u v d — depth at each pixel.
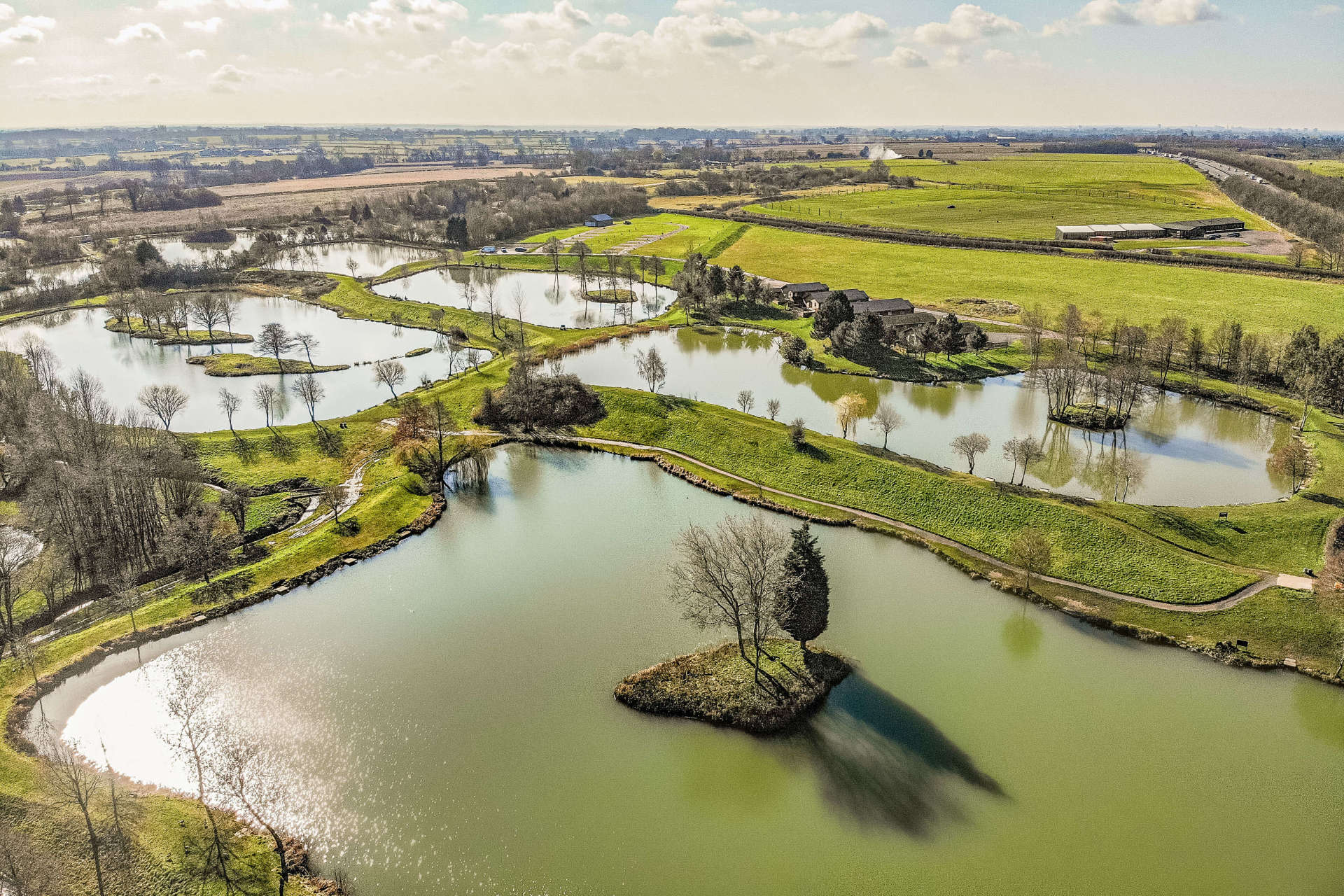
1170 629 86.12
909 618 89.00
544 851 61.06
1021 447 116.44
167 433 136.00
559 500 119.50
